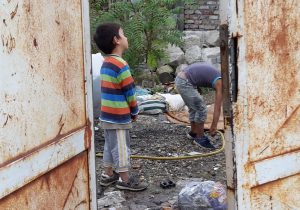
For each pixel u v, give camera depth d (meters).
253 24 1.83
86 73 2.04
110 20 8.09
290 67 1.98
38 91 1.69
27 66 1.62
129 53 8.12
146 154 5.41
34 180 1.68
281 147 2.00
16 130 1.57
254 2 1.83
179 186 4.49
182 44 8.86
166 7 8.81
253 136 1.90
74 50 1.95
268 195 2.00
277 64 1.93
